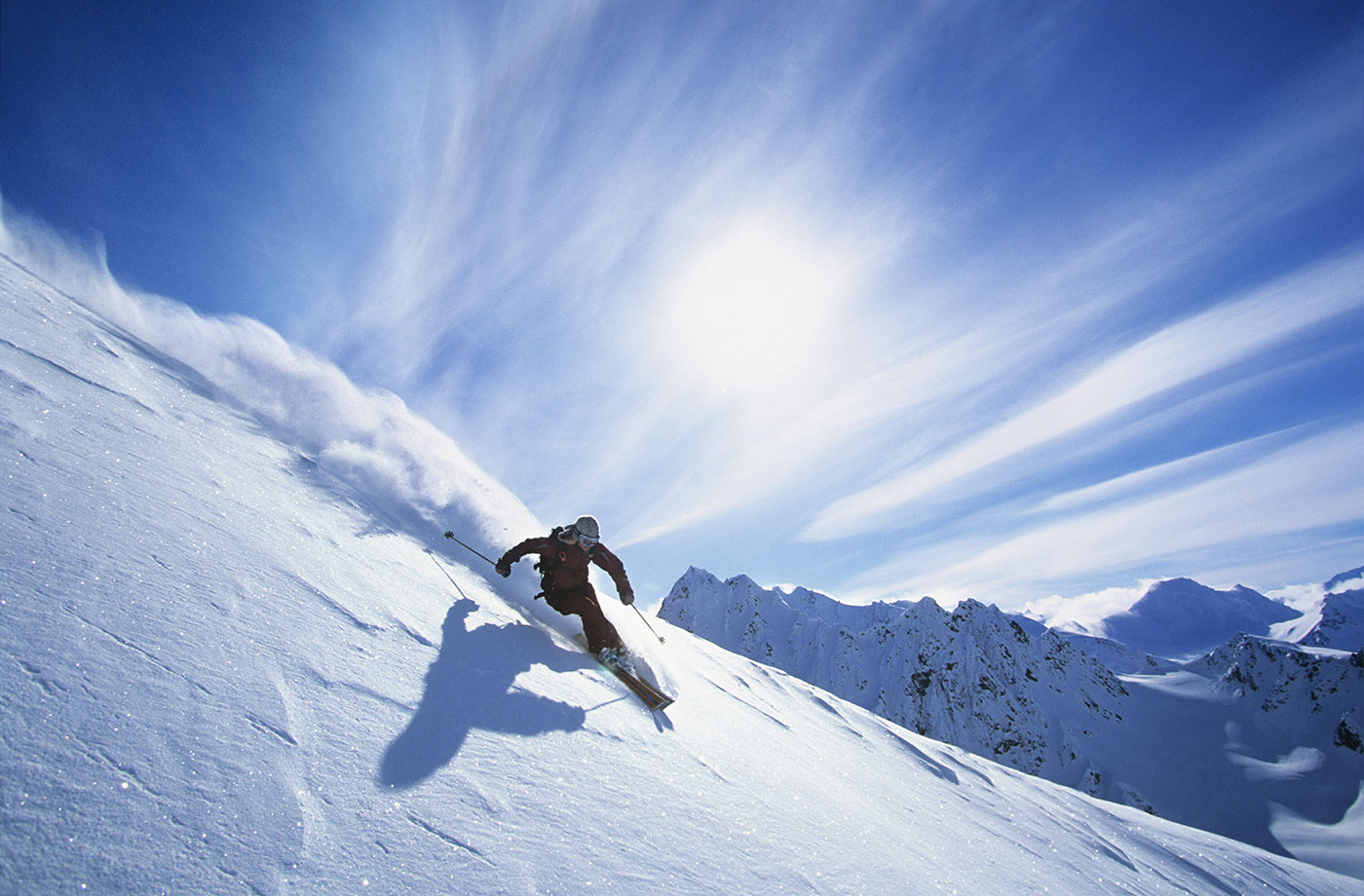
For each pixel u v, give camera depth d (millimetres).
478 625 3986
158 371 5234
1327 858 131250
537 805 2389
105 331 5332
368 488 5969
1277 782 164125
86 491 2768
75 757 1575
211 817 1648
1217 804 160375
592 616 4793
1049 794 10672
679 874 2375
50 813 1415
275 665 2389
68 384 3795
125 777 1612
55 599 2025
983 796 8250
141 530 2732
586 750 3031
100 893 1309
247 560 3037
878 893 3049
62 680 1760
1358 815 145250
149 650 2074
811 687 10047
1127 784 170250
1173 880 8375
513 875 1960
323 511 4430
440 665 3117
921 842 4559
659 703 4277
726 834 2885
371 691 2582
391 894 1682
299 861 1652
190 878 1457
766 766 4328
